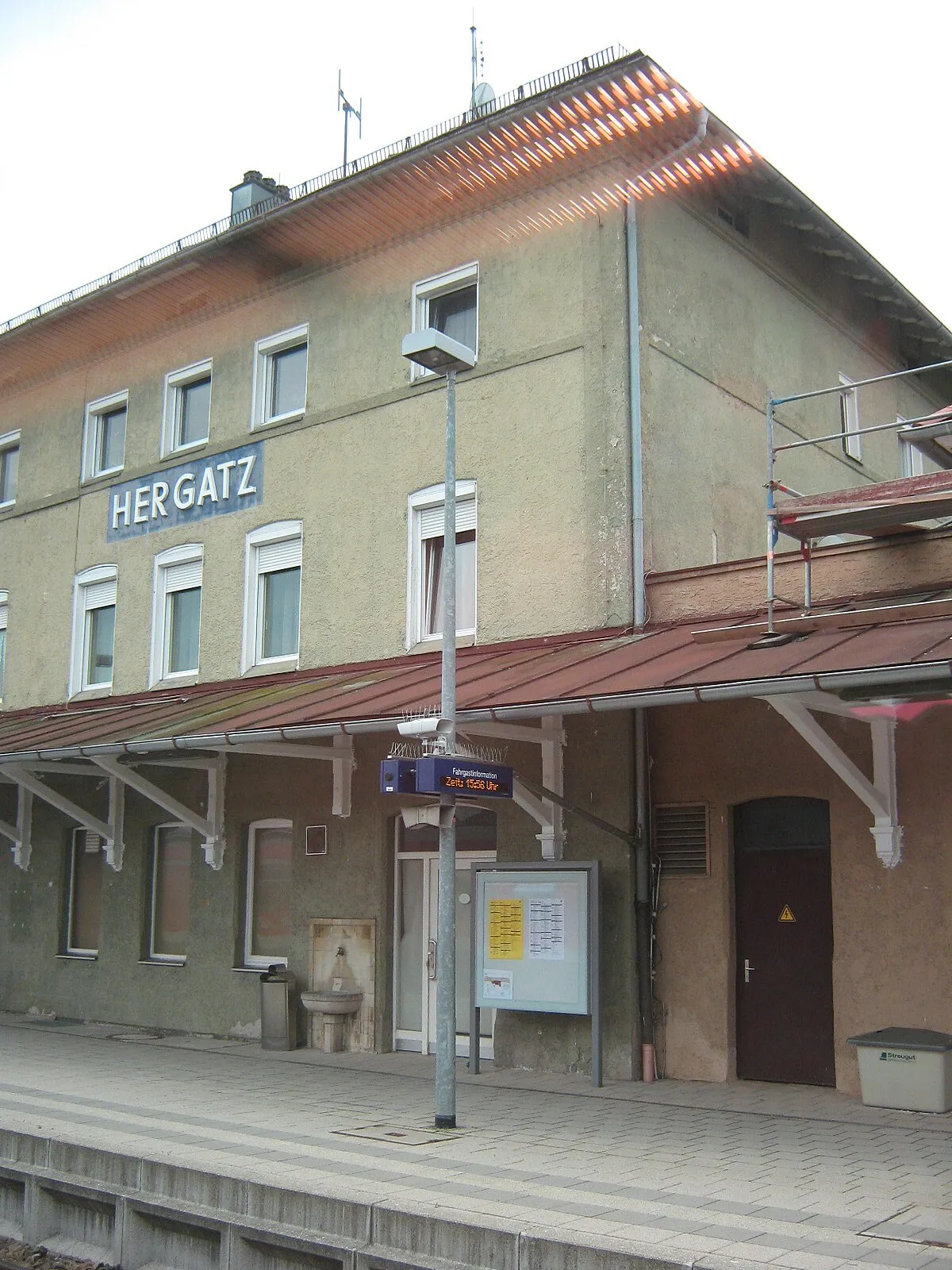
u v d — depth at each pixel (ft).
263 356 56.95
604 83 40.52
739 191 48.93
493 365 47.44
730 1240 21.03
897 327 62.23
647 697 31.22
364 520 51.06
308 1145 29.12
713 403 47.75
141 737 44.55
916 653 28.50
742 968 39.37
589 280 45.37
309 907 49.08
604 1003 40.06
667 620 41.70
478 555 46.75
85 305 59.57
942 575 36.52
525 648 44.34
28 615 66.80
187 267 55.52
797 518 36.68
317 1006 46.55
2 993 62.03
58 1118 32.60
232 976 51.47
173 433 60.80
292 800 50.39
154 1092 37.35
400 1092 37.40
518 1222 22.12
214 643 56.13
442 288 50.24
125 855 57.16
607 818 40.96
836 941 36.81
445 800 31.65
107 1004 56.59
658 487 43.88
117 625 61.05
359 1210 23.67
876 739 36.06
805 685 28.78
